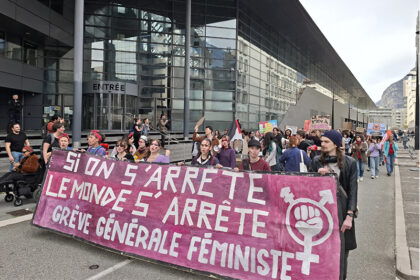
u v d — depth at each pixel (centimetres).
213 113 2550
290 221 335
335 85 6400
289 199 339
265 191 356
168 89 2442
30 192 665
